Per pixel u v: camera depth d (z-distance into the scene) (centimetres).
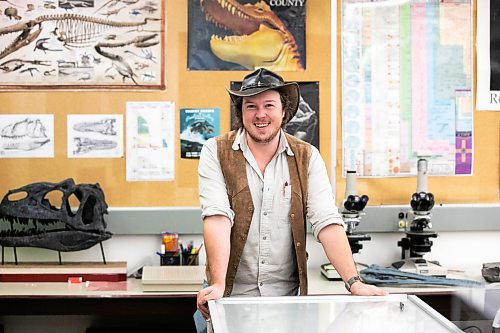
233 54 374
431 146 384
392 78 381
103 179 373
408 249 375
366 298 205
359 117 380
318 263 385
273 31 375
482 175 387
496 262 377
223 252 251
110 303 328
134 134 373
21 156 370
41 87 370
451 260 389
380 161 382
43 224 362
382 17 380
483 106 386
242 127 271
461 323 251
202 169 267
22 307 324
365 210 379
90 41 371
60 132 371
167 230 373
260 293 269
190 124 374
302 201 267
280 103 255
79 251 374
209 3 373
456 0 383
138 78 373
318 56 377
